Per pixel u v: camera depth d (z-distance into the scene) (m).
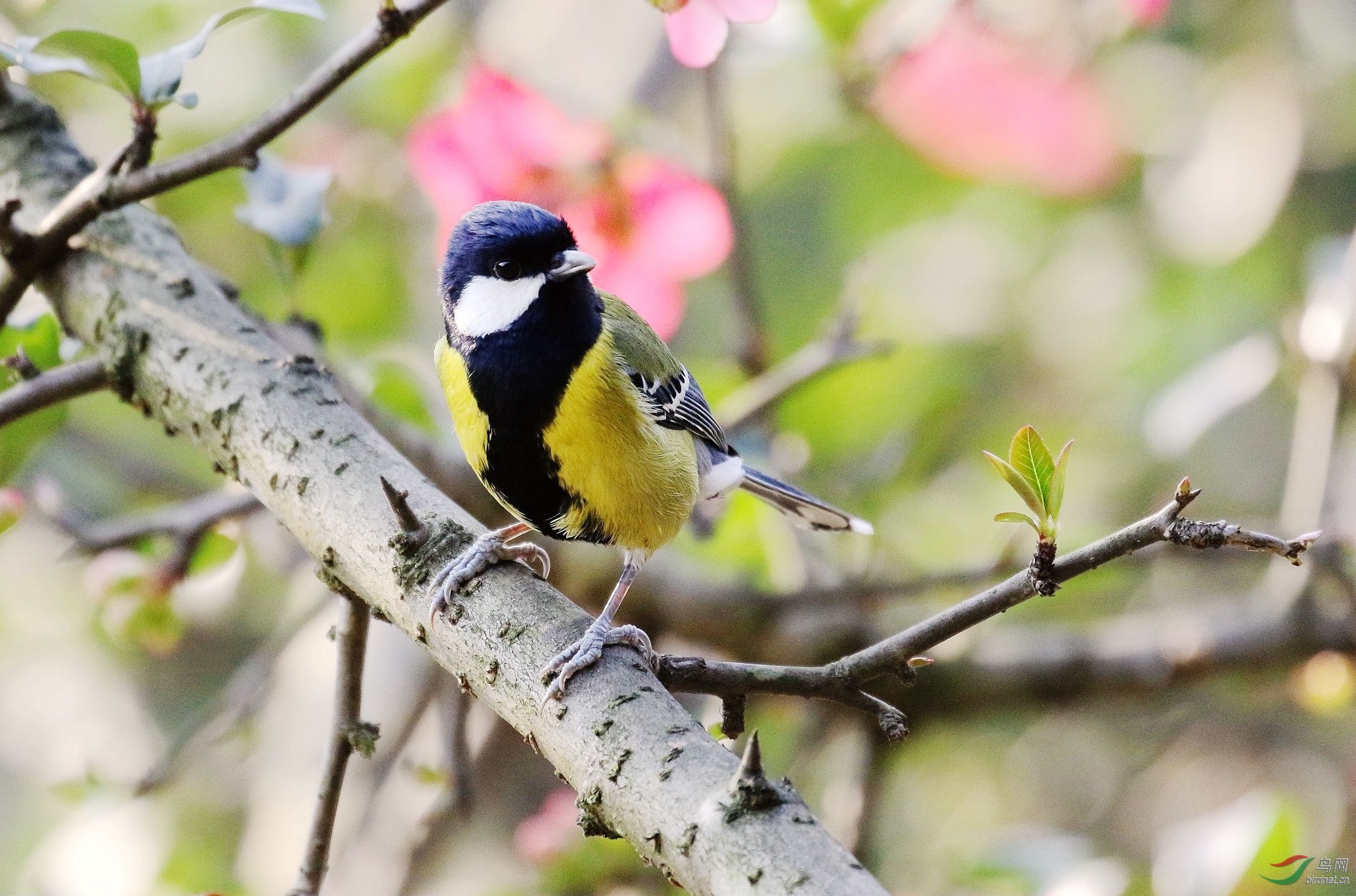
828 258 13.30
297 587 11.44
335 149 12.35
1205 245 12.27
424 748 9.94
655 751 4.75
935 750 13.53
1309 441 10.27
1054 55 11.45
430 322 12.45
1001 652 10.84
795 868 4.18
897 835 12.97
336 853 10.33
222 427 6.25
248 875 10.58
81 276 6.87
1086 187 11.91
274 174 7.98
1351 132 13.20
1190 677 10.73
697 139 12.87
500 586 5.55
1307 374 10.40
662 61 13.05
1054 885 9.07
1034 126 11.52
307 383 6.34
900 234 13.38
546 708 5.09
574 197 9.30
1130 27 11.16
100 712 13.62
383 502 5.87
